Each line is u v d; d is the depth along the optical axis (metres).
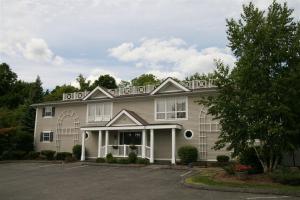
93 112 35.97
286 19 18.27
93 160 33.34
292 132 17.00
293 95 17.14
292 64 17.97
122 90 35.75
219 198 14.18
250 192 15.42
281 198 14.00
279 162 20.98
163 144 31.19
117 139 33.78
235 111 18.09
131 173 23.44
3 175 24.42
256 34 18.25
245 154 19.73
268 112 17.03
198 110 30.02
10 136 37.41
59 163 31.58
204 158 28.95
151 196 15.10
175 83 31.23
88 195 15.73
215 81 19.06
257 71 17.61
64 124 37.53
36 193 16.66
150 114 32.50
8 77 63.91
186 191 16.12
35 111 44.06
